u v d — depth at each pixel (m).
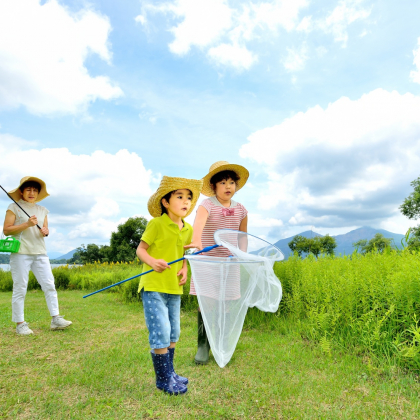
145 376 2.79
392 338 3.23
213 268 2.71
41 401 2.33
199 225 3.29
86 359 3.26
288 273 5.21
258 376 2.77
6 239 4.35
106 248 58.59
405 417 2.08
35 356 3.44
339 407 2.23
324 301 4.04
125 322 5.25
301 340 3.83
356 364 3.01
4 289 11.24
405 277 3.31
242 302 2.84
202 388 2.53
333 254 5.99
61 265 14.96
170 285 2.65
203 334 3.16
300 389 2.49
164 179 2.76
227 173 3.53
